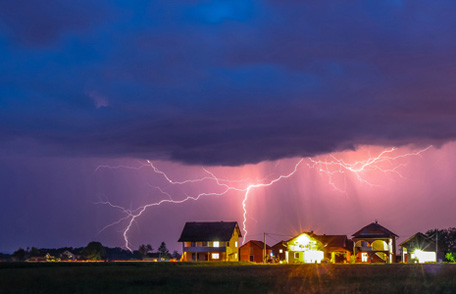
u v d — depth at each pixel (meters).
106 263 55.31
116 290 29.67
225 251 98.69
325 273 43.72
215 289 30.11
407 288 30.06
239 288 30.25
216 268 52.75
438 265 64.69
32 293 28.00
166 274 40.97
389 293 28.00
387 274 42.25
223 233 100.38
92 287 30.77
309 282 34.47
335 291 28.66
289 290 29.39
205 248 99.12
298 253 101.25
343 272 45.56
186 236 100.50
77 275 37.88
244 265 65.62
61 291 28.95
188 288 30.61
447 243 126.19
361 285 31.75
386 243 99.44
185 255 100.06
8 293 27.70
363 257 99.56
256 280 35.72
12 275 36.44
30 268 45.62
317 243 100.94
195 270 47.88
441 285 31.64
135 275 39.56
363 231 100.94
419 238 97.06
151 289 30.20
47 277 35.59
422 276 39.75
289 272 45.16
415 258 96.25
